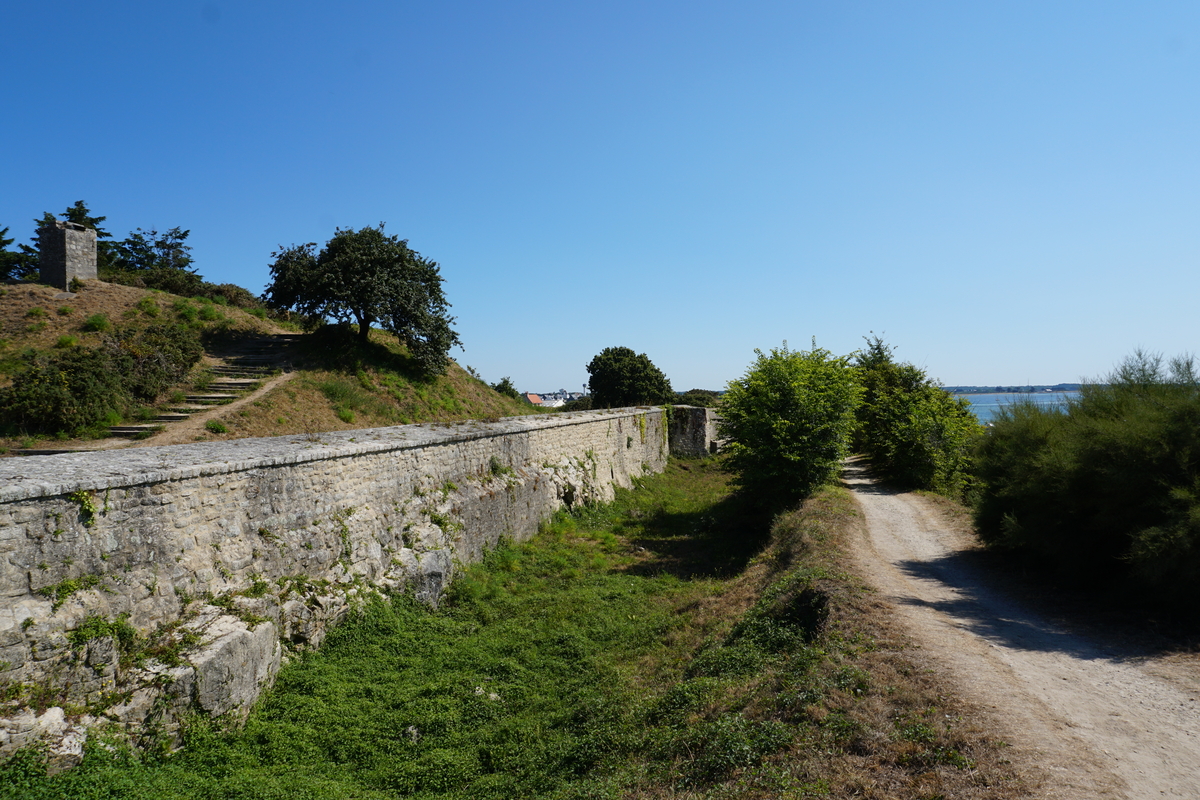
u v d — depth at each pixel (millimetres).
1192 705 5906
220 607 7492
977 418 27219
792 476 19359
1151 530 7906
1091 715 5707
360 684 8258
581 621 10945
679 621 10406
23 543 5770
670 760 5891
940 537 14664
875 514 17469
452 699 8078
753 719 6090
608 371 51344
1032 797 4383
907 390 27844
